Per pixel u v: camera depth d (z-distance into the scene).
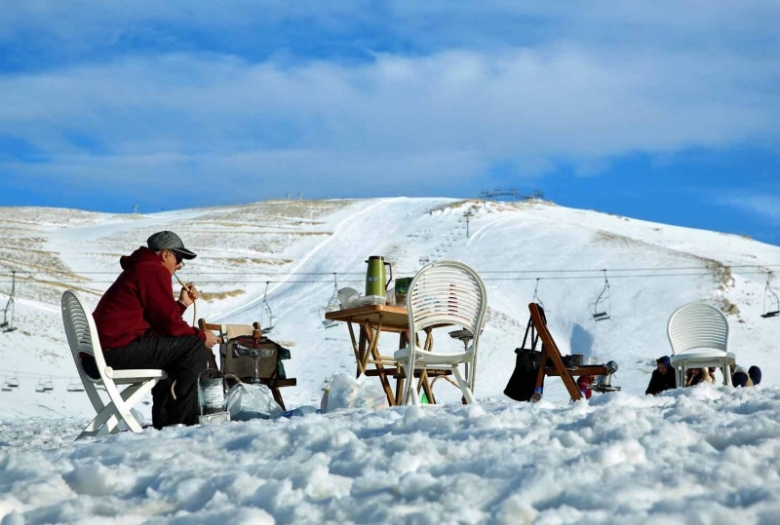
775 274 80.81
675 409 3.84
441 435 3.43
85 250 90.25
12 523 2.37
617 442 2.79
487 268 80.88
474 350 6.56
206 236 100.69
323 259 91.25
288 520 2.29
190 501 2.60
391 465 2.78
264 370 7.93
